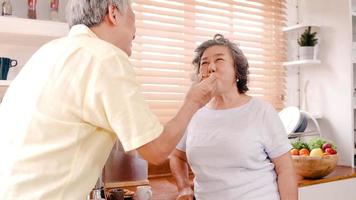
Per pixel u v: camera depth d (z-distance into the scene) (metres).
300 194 1.94
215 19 2.55
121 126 0.82
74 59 0.85
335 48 2.56
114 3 0.92
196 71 1.46
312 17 2.72
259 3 2.76
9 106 0.90
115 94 0.82
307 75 2.77
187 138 1.45
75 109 0.83
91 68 0.83
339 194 2.14
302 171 2.04
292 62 2.70
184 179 1.59
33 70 0.89
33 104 0.84
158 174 2.26
